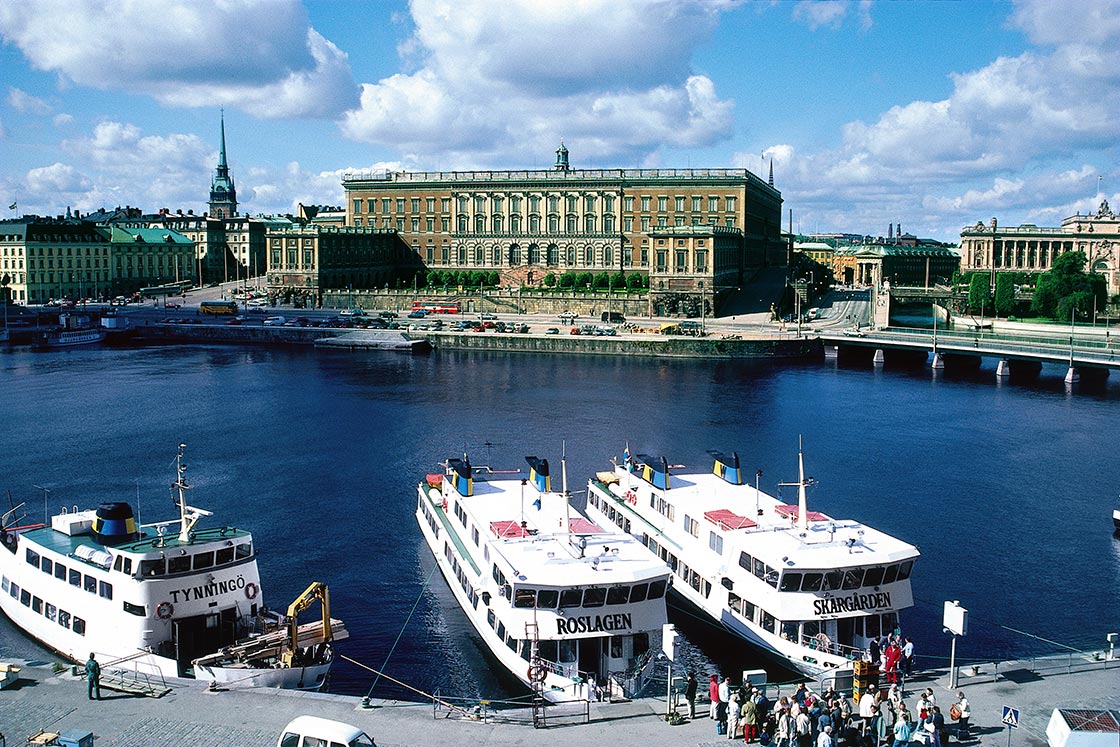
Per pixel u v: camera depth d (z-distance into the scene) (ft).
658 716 166.81
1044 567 274.16
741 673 203.41
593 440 429.38
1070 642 226.58
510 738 157.48
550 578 189.26
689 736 158.51
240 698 172.04
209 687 174.91
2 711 165.78
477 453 402.93
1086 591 256.93
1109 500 339.77
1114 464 390.83
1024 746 151.74
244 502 333.21
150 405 517.96
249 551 207.72
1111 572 270.46
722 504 238.89
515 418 479.41
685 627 229.04
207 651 200.54
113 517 206.18
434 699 181.78
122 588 195.11
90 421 472.44
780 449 414.82
